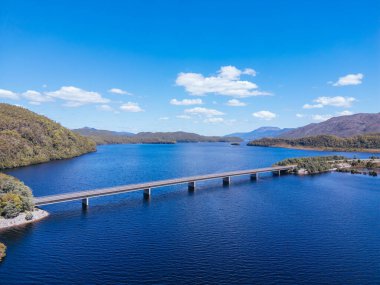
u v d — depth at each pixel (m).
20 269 65.12
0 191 98.75
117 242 79.88
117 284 60.12
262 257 71.75
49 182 165.50
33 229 88.06
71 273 63.97
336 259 71.06
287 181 177.25
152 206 116.25
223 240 81.56
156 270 65.50
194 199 128.75
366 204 119.50
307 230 89.25
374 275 64.25
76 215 103.19
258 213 106.56
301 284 60.91
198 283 60.84
